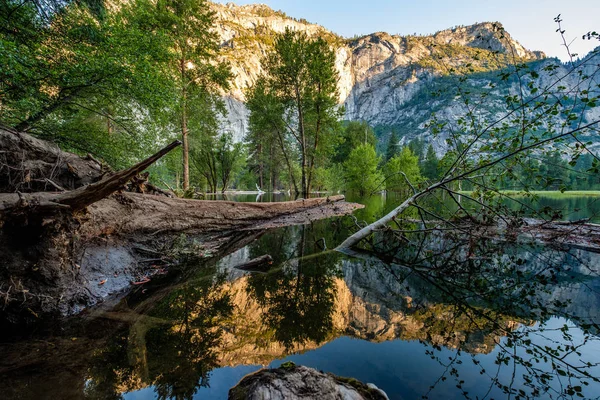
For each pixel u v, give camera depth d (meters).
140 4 10.71
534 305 2.94
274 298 3.11
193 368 1.77
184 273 4.15
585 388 1.58
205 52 14.70
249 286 3.54
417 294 3.28
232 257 5.10
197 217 6.23
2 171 3.66
